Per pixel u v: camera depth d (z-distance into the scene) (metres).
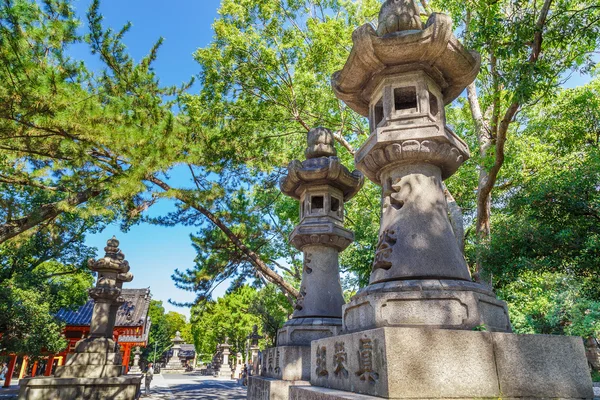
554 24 7.71
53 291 19.11
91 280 22.89
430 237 4.79
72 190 10.48
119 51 9.73
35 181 10.45
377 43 5.03
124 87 9.85
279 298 21.48
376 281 4.80
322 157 9.47
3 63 7.55
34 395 12.34
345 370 4.35
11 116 8.08
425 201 5.00
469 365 3.48
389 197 5.20
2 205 9.90
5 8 7.64
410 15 5.38
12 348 15.30
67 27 8.39
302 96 14.18
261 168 14.58
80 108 8.00
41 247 19.17
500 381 3.48
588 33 7.22
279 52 14.27
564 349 3.71
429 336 3.53
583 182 7.33
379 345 3.60
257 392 8.94
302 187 9.54
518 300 12.91
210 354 52.00
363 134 16.16
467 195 16.14
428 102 5.16
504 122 9.19
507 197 9.38
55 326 17.83
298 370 7.68
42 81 7.59
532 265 7.58
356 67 5.46
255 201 18.11
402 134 5.02
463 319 4.05
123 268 15.38
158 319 55.62
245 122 14.25
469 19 9.94
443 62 5.25
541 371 3.59
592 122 11.51
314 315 8.55
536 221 7.86
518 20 7.37
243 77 13.96
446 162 5.20
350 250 15.09
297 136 17.58
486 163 10.41
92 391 12.84
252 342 37.59
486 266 8.23
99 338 14.03
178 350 63.59
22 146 8.98
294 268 20.89
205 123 13.69
